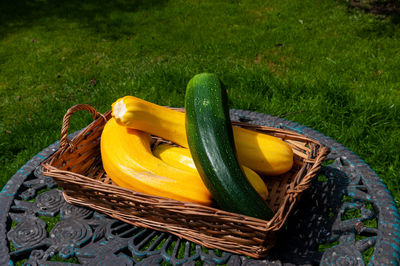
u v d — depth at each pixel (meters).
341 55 3.94
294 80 3.18
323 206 1.52
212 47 4.28
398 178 2.22
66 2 5.95
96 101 3.23
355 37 4.35
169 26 4.97
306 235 1.39
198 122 1.46
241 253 1.28
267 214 1.25
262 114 2.12
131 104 1.58
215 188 1.30
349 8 5.18
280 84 3.13
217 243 1.27
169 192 1.37
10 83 3.78
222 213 1.17
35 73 3.94
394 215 1.39
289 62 3.87
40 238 1.37
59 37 4.78
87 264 1.26
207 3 5.70
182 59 3.96
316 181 1.64
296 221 1.46
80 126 2.87
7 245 1.34
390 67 3.64
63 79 3.79
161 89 3.26
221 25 4.91
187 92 1.67
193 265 1.26
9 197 1.56
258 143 1.57
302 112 2.81
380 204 1.46
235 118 2.09
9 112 3.29
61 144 1.51
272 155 1.55
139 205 1.30
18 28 5.09
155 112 1.63
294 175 1.66
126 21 5.18
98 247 1.33
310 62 3.84
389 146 2.42
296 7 5.32
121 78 3.65
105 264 1.26
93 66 4.03
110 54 4.29
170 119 1.66
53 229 1.40
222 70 3.53
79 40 4.68
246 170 1.48
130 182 1.44
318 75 3.50
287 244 1.35
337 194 1.55
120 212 1.39
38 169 1.73
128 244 1.34
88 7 5.73
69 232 1.38
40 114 3.10
